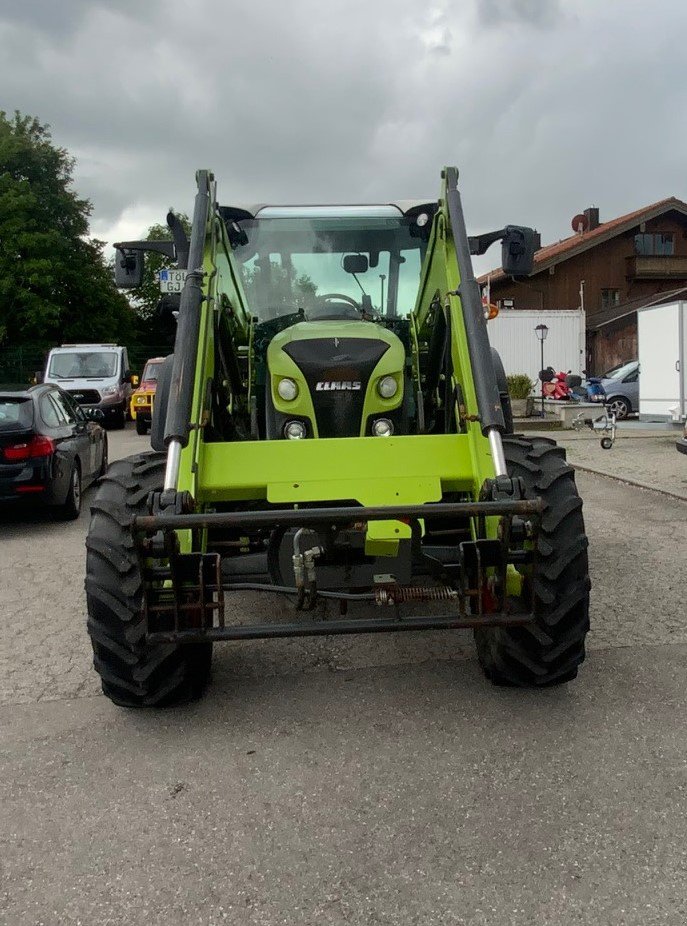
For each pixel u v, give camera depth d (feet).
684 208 124.47
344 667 14.57
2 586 21.81
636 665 14.24
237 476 12.83
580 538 12.21
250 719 12.65
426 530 14.89
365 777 10.79
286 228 18.88
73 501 31.04
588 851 9.04
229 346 15.87
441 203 15.87
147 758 11.56
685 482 32.91
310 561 11.50
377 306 19.10
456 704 12.86
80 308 135.13
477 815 9.82
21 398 28.89
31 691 14.25
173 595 11.55
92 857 9.28
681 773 10.59
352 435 14.83
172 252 16.55
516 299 124.26
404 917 8.13
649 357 52.54
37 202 127.65
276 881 8.75
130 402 81.15
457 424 14.53
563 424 59.26
